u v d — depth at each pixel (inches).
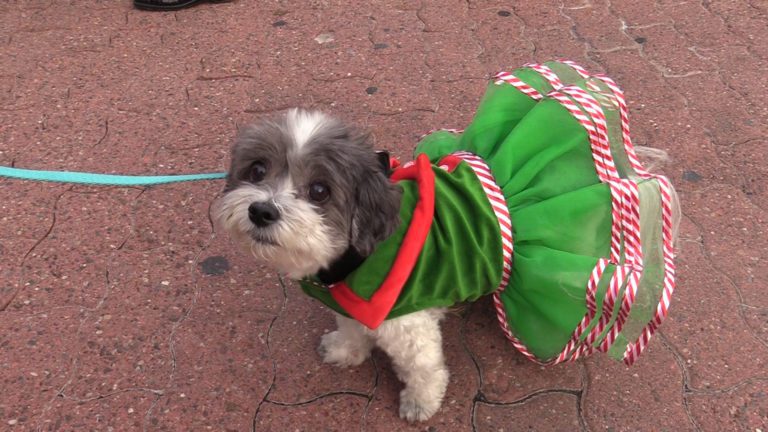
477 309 25.0
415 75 36.4
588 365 22.8
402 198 18.4
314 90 35.5
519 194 20.8
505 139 21.9
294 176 17.5
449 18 41.3
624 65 36.6
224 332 24.1
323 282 19.2
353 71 36.9
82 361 23.1
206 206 29.0
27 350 23.4
